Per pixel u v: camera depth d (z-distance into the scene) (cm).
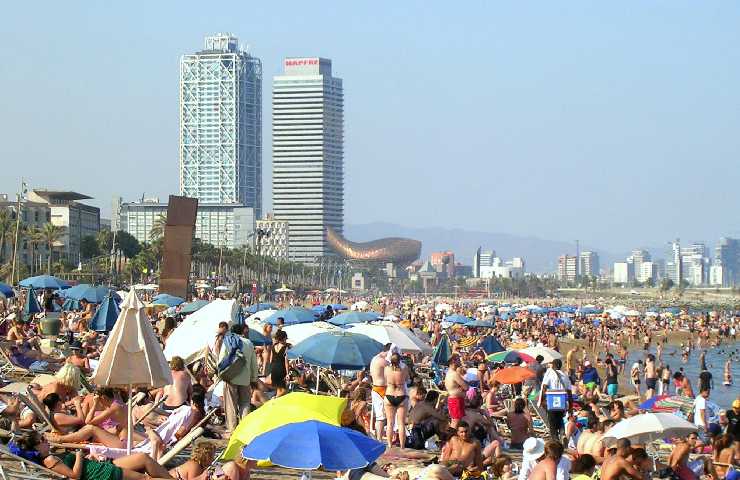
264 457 2303
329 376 5688
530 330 15000
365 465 2312
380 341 5434
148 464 2714
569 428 4662
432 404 4122
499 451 3856
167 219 9062
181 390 3712
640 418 3734
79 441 3000
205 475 2791
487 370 6334
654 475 3722
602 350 19462
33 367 4931
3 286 8581
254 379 3809
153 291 19525
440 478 2691
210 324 4634
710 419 5159
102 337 6431
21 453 2619
